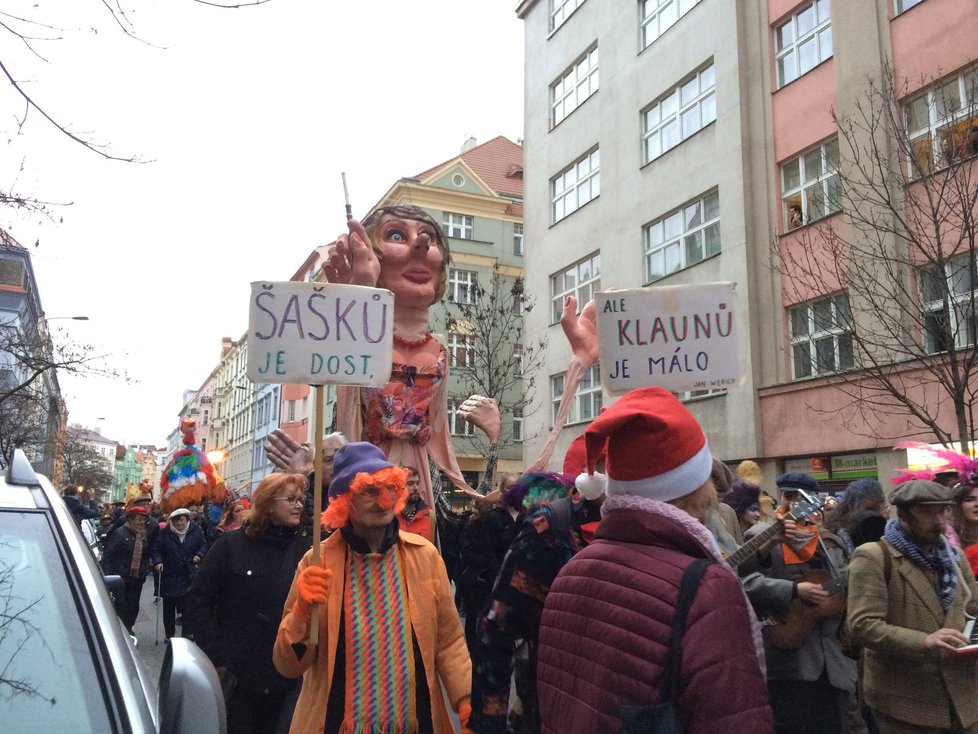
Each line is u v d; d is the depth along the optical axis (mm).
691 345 3227
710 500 1990
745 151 16391
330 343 3391
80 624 2029
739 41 16750
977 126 10656
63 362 14586
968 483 4047
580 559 1984
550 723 1894
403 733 2855
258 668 3750
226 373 78625
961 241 9320
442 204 34688
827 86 14711
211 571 3908
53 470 45750
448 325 20750
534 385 23625
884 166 11961
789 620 3764
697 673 1630
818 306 13914
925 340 11773
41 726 1769
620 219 20453
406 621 2955
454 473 5586
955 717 3158
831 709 3844
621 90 20859
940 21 12531
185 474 12711
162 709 1866
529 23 26281
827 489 14000
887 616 3311
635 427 1940
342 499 2963
